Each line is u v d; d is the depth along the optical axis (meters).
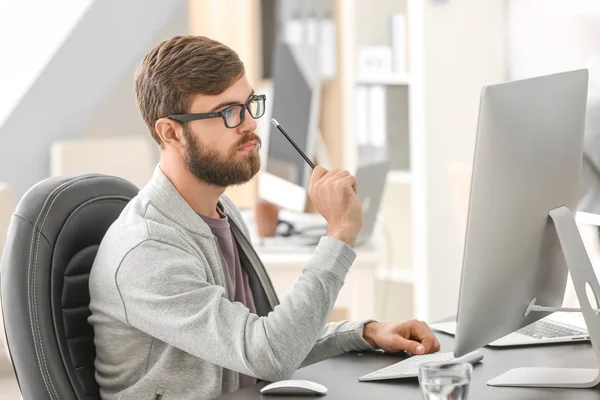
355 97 4.96
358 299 3.59
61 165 5.14
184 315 1.87
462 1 4.13
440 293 4.39
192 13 5.44
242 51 5.18
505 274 1.72
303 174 3.70
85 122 5.70
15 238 2.01
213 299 1.88
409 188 4.99
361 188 3.57
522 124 1.66
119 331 1.97
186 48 2.01
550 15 3.63
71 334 2.04
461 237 4.32
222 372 1.96
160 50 2.04
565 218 1.77
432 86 4.29
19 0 5.52
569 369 1.82
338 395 1.75
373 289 3.60
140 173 5.20
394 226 5.06
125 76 5.79
